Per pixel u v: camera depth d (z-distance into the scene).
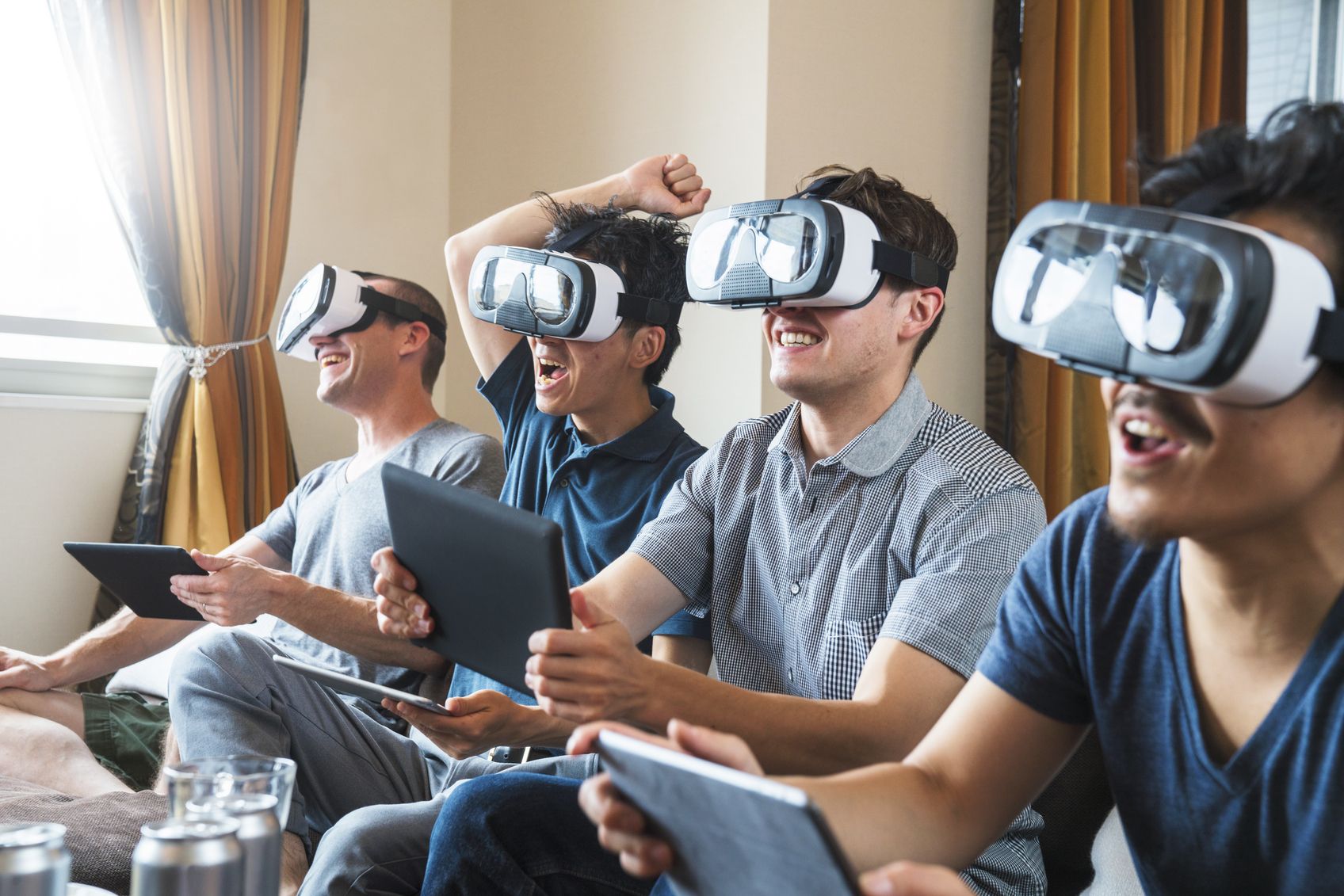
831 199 1.47
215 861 0.89
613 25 2.96
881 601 1.39
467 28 3.43
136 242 2.82
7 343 2.88
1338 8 3.44
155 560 1.81
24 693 2.18
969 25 2.97
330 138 3.25
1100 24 2.94
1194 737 0.84
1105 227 0.77
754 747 1.19
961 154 2.96
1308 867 0.79
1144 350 0.72
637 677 1.17
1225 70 3.25
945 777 0.96
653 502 1.79
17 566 2.80
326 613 1.91
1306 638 0.79
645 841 0.82
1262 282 0.68
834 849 0.66
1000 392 2.97
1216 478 0.73
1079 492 3.04
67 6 2.77
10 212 2.90
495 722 1.39
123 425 2.97
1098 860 1.38
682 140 2.76
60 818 1.57
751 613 1.52
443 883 1.36
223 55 2.91
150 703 2.36
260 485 2.95
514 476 2.03
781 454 1.50
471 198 3.41
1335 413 0.72
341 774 1.85
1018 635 0.97
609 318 1.80
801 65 2.62
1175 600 0.86
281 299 3.18
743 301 1.42
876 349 1.40
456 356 3.49
